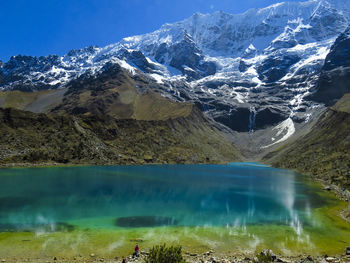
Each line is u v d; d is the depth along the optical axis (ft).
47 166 413.80
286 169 568.00
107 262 95.91
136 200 212.02
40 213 161.79
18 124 486.79
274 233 136.15
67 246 108.99
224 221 158.40
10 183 263.70
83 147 507.30
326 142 539.29
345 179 313.94
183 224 148.87
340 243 123.75
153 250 84.48
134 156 585.22
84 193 230.07
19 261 93.97
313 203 216.33
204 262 97.25
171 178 361.92
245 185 319.47
